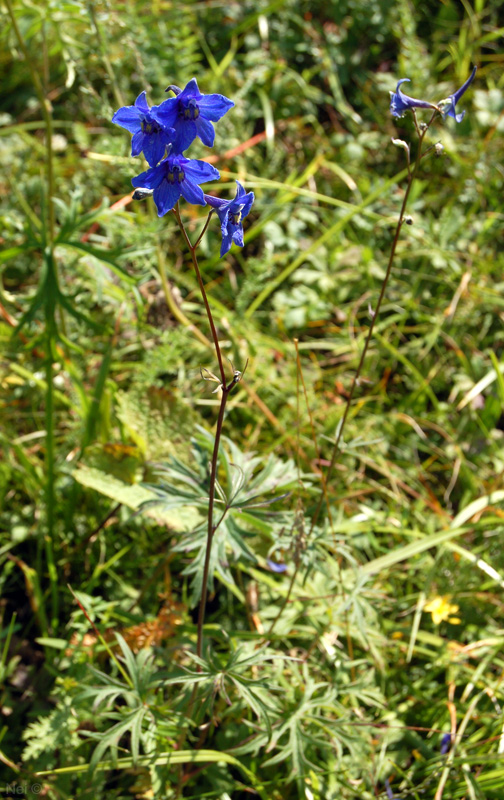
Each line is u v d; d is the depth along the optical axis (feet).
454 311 2.64
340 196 2.97
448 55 3.42
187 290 2.63
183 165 1.00
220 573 1.49
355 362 2.53
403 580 2.09
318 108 3.25
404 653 1.90
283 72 3.14
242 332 2.41
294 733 1.51
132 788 1.59
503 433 2.45
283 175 2.96
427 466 2.38
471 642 1.96
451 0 3.53
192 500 1.54
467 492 2.25
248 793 1.67
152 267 2.15
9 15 1.81
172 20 2.96
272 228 2.75
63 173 2.75
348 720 1.60
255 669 1.69
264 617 1.82
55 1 1.83
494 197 2.95
